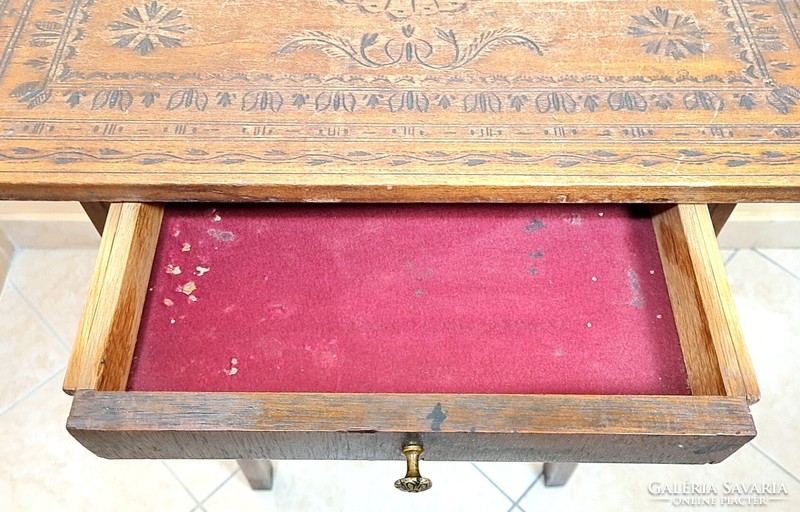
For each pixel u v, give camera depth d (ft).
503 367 2.43
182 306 2.52
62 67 2.54
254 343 2.47
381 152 2.34
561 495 3.90
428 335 2.49
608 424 1.98
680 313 2.43
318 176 2.28
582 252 2.66
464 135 2.38
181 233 2.66
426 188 2.28
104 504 3.85
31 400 4.17
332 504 3.88
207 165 2.30
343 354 2.45
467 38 2.66
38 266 4.66
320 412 1.99
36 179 2.26
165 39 2.62
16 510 3.81
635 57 2.60
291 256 2.64
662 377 2.41
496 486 3.92
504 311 2.54
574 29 2.68
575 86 2.51
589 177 2.28
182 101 2.45
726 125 2.40
